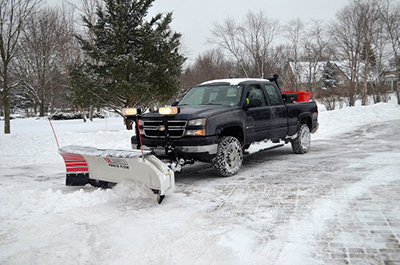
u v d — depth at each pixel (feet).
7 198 15.44
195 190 17.95
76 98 54.08
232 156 21.13
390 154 25.77
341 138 39.11
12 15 47.24
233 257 10.21
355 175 19.39
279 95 26.43
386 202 14.32
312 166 23.00
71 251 10.87
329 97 122.93
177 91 58.85
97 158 17.61
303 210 13.94
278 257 10.12
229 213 14.07
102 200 16.02
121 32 53.06
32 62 90.07
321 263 9.64
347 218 12.82
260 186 18.15
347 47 108.68
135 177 16.67
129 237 11.92
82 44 56.59
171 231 12.35
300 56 108.88
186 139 19.15
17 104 190.80
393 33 106.93
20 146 36.17
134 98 55.98
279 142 26.08
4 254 10.68
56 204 15.43
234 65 140.67
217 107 21.30
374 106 67.15
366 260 9.69
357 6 100.83
